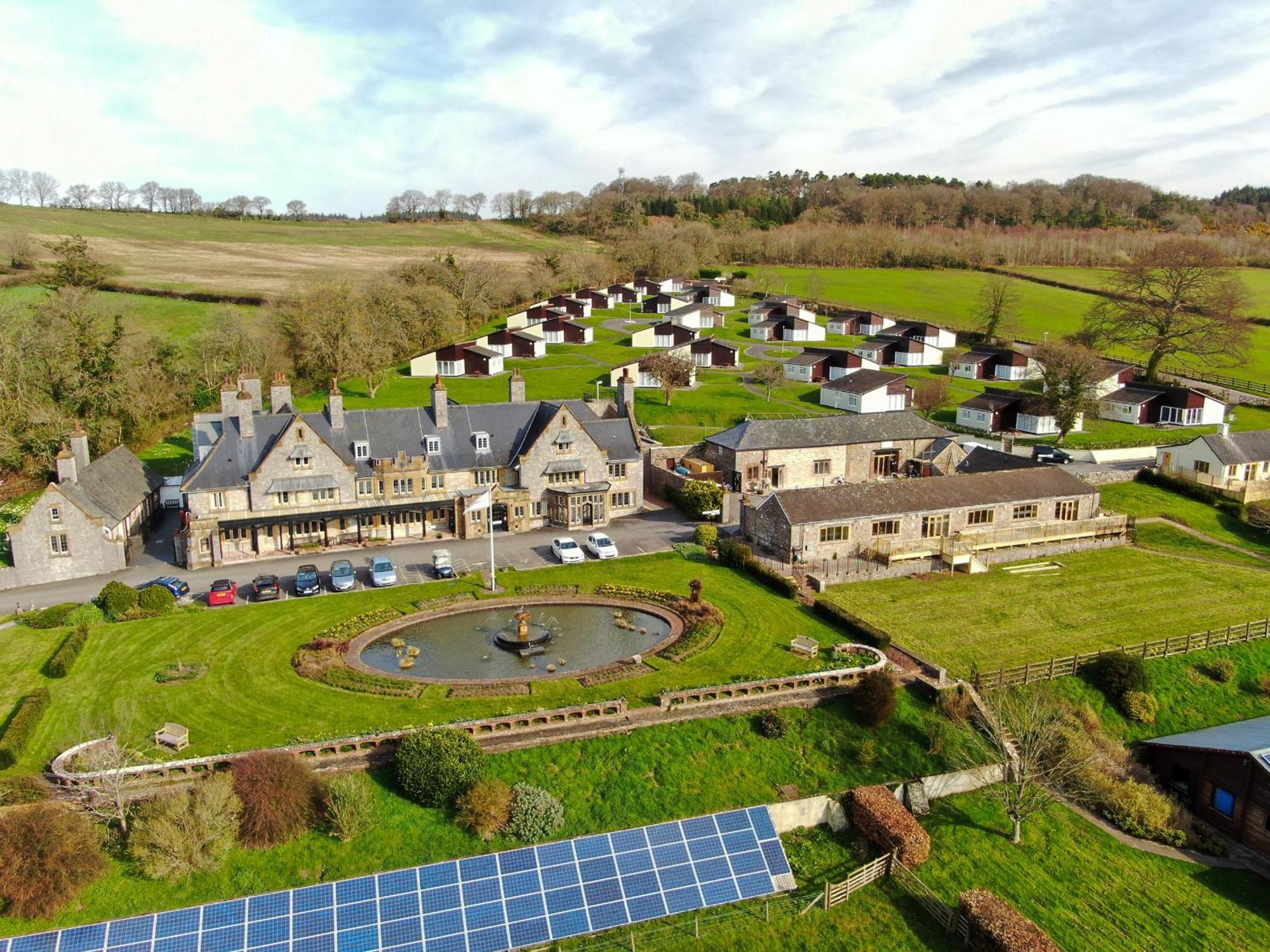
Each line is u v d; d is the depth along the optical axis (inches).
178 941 1278.3
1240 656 2251.5
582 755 1694.1
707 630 2183.8
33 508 2593.5
